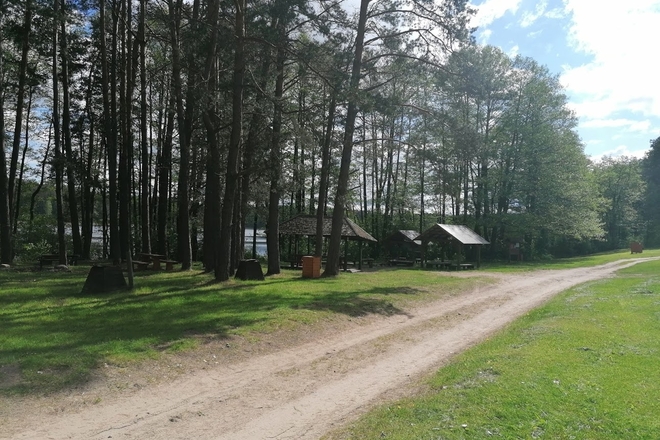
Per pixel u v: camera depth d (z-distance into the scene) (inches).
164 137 1396.4
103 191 1539.1
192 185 1061.8
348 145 876.0
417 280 866.8
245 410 263.6
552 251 2236.7
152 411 253.8
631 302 636.1
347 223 1183.6
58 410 243.0
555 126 1738.4
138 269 900.0
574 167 1711.4
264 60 778.8
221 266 714.2
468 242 1307.8
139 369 307.0
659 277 967.6
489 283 926.4
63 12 782.5
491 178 1736.0
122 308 479.5
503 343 413.4
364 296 636.7
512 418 225.5
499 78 1616.6
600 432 211.3
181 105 850.8
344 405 277.1
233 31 729.0
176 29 786.8
